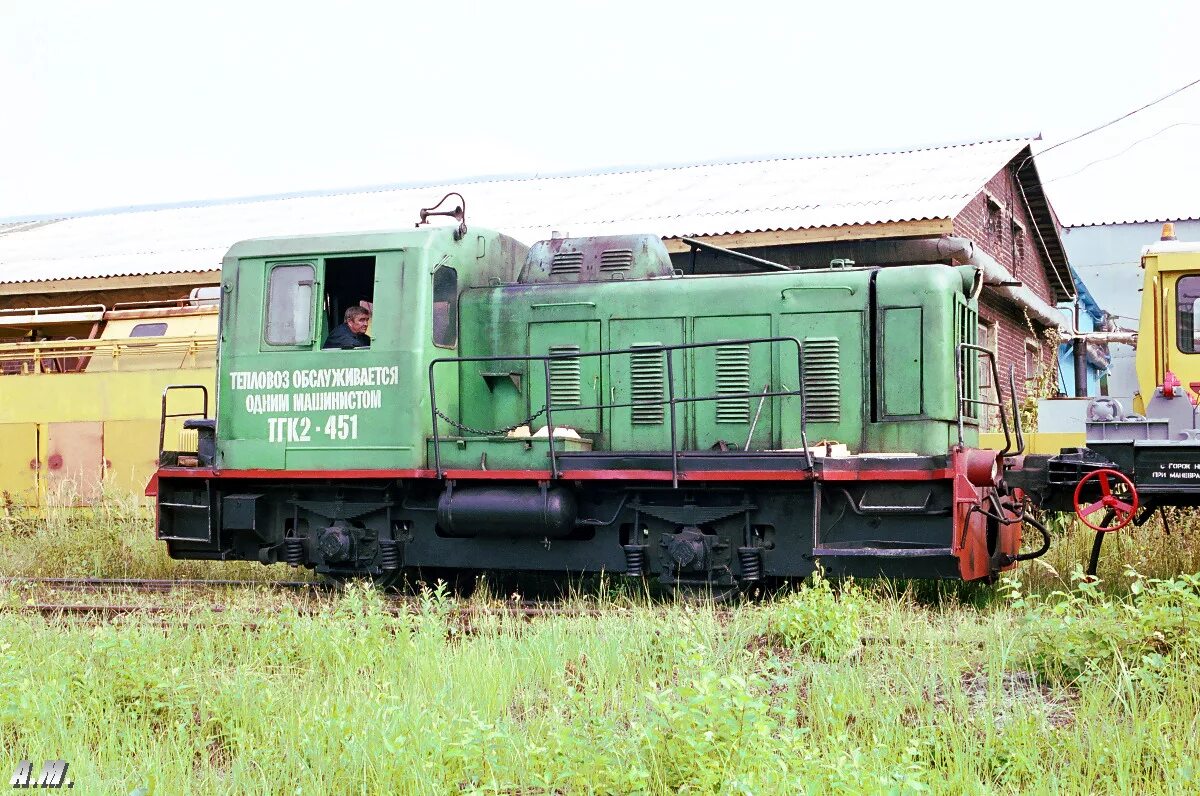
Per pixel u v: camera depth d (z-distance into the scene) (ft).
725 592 30.37
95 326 52.95
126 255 66.64
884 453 30.68
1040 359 70.03
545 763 17.33
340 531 33.27
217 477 33.86
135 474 48.73
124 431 49.08
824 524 29.76
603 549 32.01
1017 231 68.80
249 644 25.29
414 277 32.35
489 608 29.53
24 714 20.25
